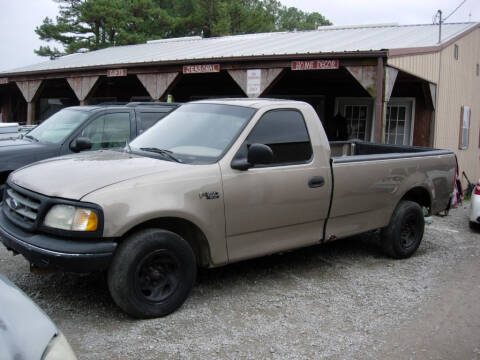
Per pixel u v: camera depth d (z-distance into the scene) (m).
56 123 7.72
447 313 4.64
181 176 4.16
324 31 17.23
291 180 4.81
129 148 5.04
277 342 3.87
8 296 2.44
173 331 3.92
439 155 6.64
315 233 5.19
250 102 5.01
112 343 3.69
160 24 36.75
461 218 9.84
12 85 21.05
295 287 5.07
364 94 14.12
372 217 5.76
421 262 6.26
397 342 4.00
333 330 4.14
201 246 4.45
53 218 3.82
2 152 6.66
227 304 4.53
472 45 15.38
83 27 36.94
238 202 4.46
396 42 12.48
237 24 39.88
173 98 17.86
